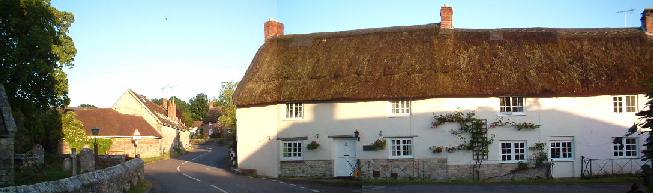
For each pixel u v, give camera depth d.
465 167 29.11
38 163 28.25
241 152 32.59
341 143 30.61
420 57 30.86
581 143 28.88
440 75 29.61
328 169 30.38
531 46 30.94
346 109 30.38
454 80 29.39
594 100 28.98
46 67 31.86
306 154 30.78
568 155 29.14
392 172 29.56
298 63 32.50
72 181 15.45
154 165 42.53
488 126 29.12
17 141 33.28
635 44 30.66
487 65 29.94
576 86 28.80
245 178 30.22
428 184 26.92
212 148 74.75
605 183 25.66
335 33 33.91
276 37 34.72
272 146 31.31
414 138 29.52
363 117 30.12
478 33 31.97
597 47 30.64
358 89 30.08
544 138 28.95
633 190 11.16
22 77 31.03
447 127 29.33
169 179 29.80
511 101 29.44
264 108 31.89
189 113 112.31
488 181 27.89
